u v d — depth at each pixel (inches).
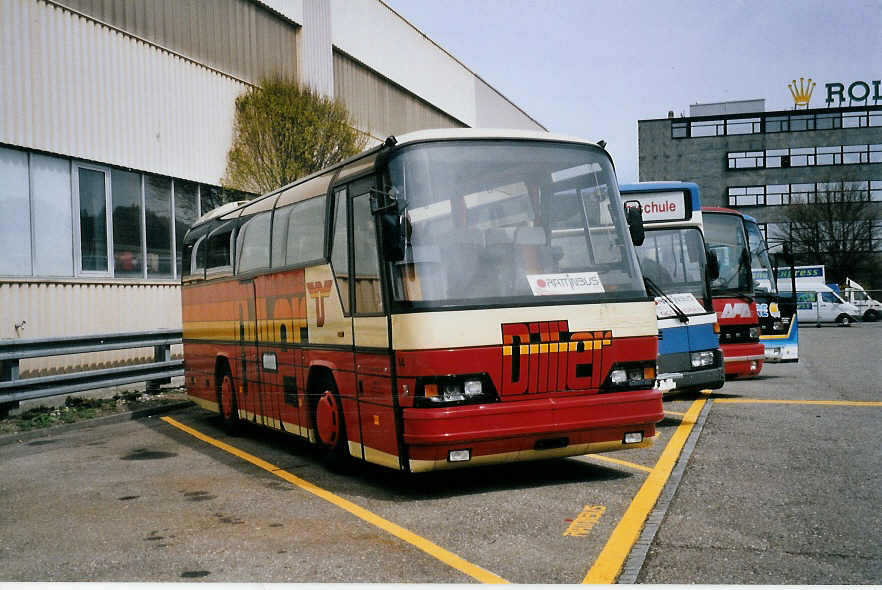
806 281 1822.1
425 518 248.1
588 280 286.0
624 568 191.6
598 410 274.8
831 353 947.3
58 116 608.1
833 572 184.4
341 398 314.5
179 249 738.2
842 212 2301.9
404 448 267.6
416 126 1301.7
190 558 213.6
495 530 230.4
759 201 2765.7
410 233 267.1
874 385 582.6
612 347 282.4
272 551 217.6
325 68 973.8
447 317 261.6
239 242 447.8
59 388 514.0
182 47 739.4
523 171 289.0
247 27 834.2
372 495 285.3
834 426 390.9
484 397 263.7
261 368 409.1
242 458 374.0
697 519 233.3
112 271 660.7
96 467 355.9
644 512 243.0
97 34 645.9
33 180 592.1
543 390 271.6
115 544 230.4
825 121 2716.5
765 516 234.1
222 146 787.4
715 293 547.5
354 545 220.2
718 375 440.1
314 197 347.3
